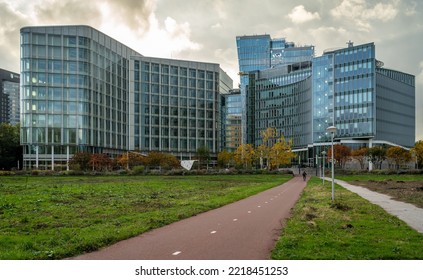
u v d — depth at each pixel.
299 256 12.09
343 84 131.62
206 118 154.88
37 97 113.25
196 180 66.06
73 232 16.19
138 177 78.94
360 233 15.67
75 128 115.25
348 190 42.09
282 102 169.50
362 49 127.94
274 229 17.70
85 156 100.62
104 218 20.88
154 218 20.58
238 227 18.30
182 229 17.78
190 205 27.20
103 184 53.03
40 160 113.31
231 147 192.62
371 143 125.31
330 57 135.25
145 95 141.88
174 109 147.62
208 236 16.05
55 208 25.36
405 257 11.98
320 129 137.00
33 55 113.25
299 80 167.62
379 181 61.66
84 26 117.25
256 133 179.88
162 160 108.00
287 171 97.31
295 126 161.25
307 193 38.97
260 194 38.72
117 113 132.38
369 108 125.56
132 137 138.75
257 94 180.88
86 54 117.25
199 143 152.50
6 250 13.21
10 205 26.55
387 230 16.31
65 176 82.81
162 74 145.88
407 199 31.11
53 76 114.50
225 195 35.97
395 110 144.88
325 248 13.07
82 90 116.12
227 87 197.12
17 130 131.62
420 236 15.02
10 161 124.31
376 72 133.88
